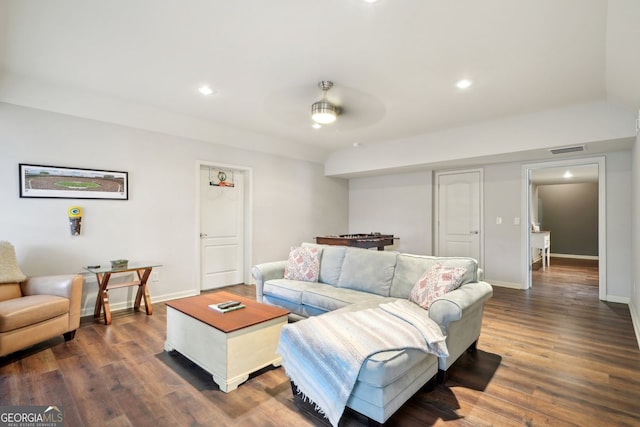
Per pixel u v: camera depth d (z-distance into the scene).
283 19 2.11
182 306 2.60
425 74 2.89
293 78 2.99
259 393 2.08
